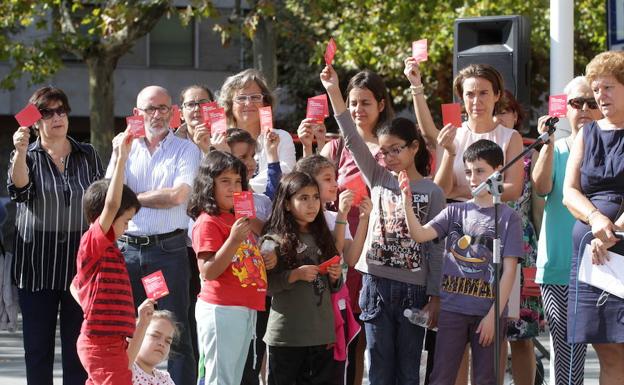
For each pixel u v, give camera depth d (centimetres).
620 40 1116
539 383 922
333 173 760
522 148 815
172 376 813
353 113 852
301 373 743
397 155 778
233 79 887
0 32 2453
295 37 2311
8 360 1184
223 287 715
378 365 765
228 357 715
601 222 660
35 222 796
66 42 2044
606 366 693
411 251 764
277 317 730
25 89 2870
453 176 811
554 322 776
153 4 1883
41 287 793
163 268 810
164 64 2988
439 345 748
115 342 677
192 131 916
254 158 852
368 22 2256
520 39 1091
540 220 872
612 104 680
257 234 777
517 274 766
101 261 684
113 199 684
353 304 830
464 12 2136
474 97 817
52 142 809
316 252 738
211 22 2958
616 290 664
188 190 808
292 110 2791
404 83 2453
